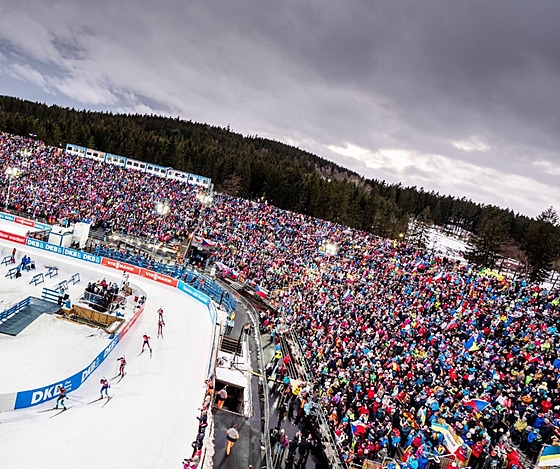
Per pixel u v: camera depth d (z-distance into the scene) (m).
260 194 116.81
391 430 19.84
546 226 58.72
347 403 22.69
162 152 120.94
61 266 44.09
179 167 117.94
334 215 102.25
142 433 20.61
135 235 56.38
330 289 41.91
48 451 17.67
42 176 69.06
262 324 37.47
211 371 26.03
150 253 52.38
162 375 26.89
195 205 73.44
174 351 30.69
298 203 104.12
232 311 38.72
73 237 50.00
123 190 72.25
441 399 21.38
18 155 78.12
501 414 20.23
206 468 17.73
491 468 16.59
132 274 46.38
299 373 27.80
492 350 25.91
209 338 33.56
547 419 18.20
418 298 36.12
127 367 27.16
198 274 46.81
